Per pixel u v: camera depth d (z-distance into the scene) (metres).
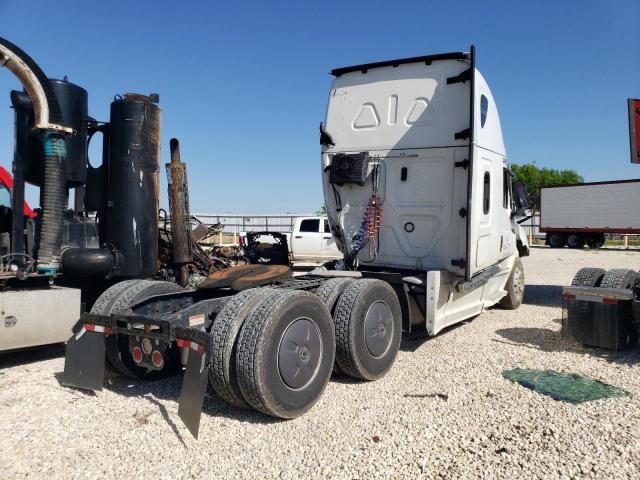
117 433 3.83
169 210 7.80
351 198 6.83
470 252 5.91
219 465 3.36
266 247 10.06
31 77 5.14
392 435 3.78
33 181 5.84
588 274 6.80
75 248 5.99
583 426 3.86
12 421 4.05
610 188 31.20
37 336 5.26
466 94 6.08
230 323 4.02
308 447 3.61
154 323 4.03
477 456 3.43
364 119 6.70
